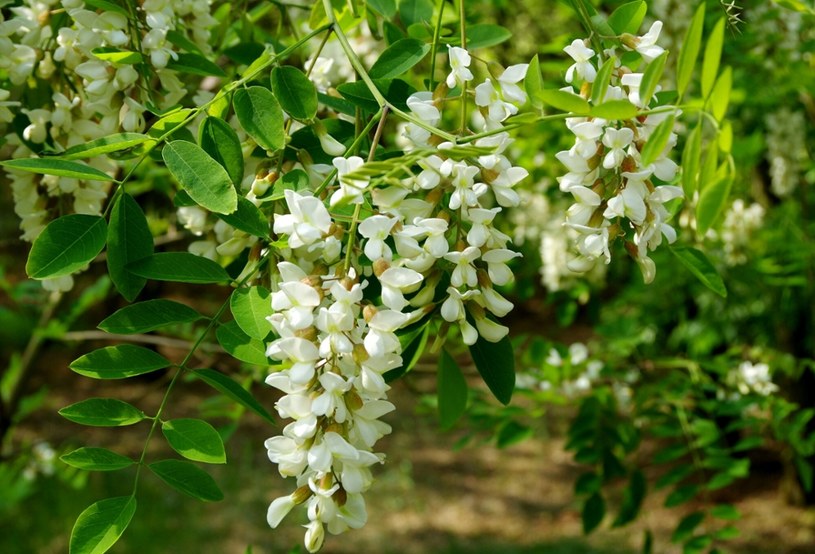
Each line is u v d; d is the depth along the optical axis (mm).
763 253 1469
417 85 951
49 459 1723
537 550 2490
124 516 596
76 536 588
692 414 1106
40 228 731
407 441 3328
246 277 616
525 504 2844
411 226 563
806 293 1805
